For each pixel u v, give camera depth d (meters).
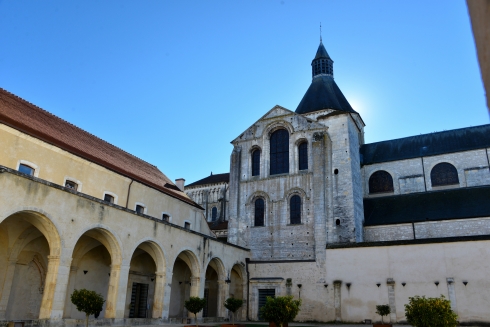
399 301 36.62
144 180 40.41
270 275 44.28
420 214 43.84
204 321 36.66
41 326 22.11
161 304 31.45
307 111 55.12
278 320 23.14
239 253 44.81
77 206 25.22
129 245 28.97
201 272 36.78
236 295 45.72
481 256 34.44
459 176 47.78
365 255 39.75
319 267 42.03
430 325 19.28
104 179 35.38
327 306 40.22
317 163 46.41
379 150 55.31
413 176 50.12
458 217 40.56
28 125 30.23
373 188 52.25
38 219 23.45
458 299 34.22
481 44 3.53
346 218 44.12
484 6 3.24
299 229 45.34
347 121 48.03
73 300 22.56
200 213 49.28
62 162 31.58
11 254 26.88
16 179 21.70
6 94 33.50
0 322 21.91
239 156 51.84
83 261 32.69
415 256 37.16
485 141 48.50
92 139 40.47
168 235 33.12
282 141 50.41
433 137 53.38
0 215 20.61
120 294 27.66
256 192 49.12
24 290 28.20
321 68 61.22
